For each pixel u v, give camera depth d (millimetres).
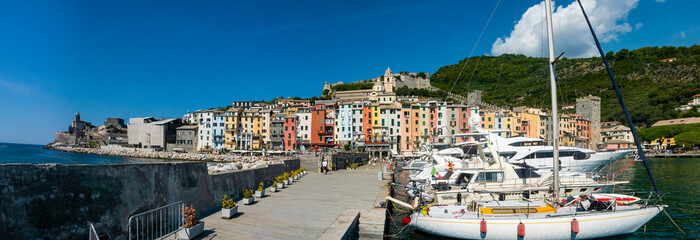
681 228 19781
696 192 33969
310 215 14609
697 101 134125
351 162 54625
